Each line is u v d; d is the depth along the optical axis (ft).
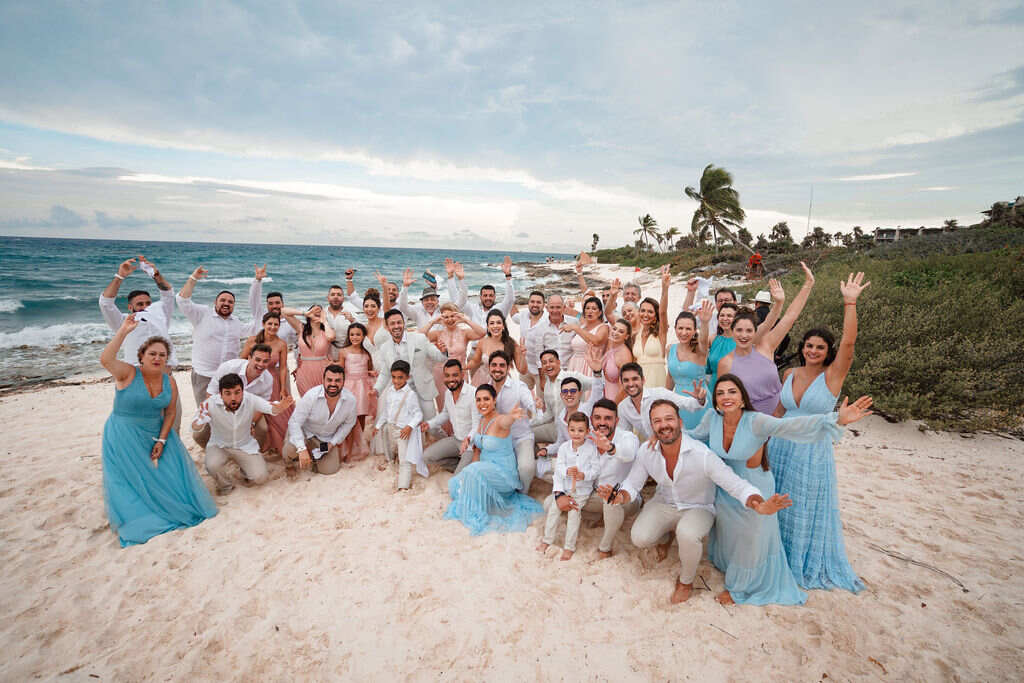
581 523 15.23
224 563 13.21
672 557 13.32
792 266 81.35
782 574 11.52
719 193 115.44
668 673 9.59
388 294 24.35
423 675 9.77
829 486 11.76
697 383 13.66
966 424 20.88
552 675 9.68
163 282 20.20
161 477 14.79
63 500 16.28
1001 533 13.84
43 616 11.32
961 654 9.76
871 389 22.45
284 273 141.38
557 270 159.02
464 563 13.20
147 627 11.05
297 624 11.12
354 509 16.05
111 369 13.71
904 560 12.69
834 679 9.30
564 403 15.44
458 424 18.28
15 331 47.88
